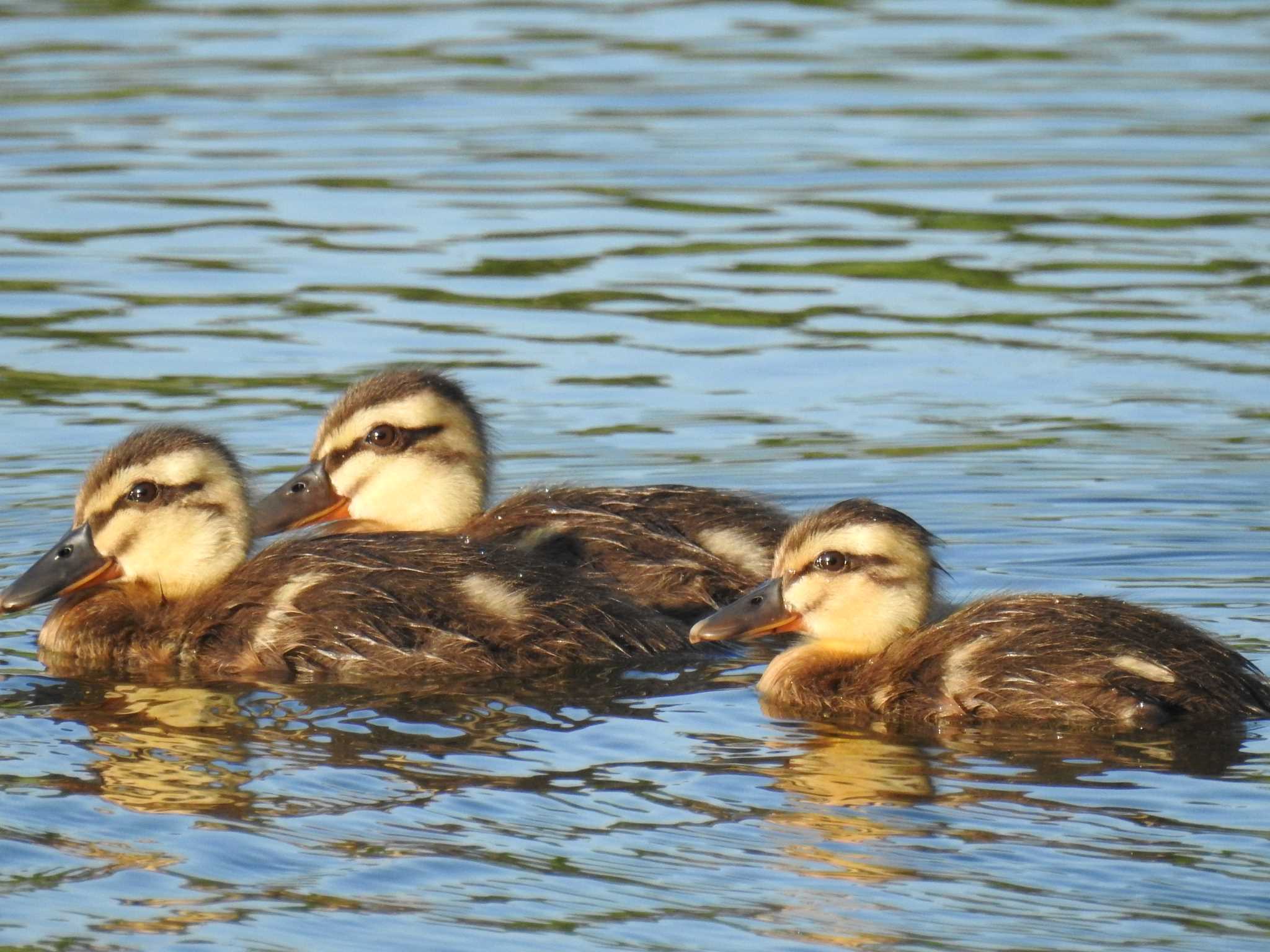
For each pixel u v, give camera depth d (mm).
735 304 20922
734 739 11516
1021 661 11836
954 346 19922
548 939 8984
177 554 13945
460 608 13023
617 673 12883
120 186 23938
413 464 15719
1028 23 30859
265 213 23219
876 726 11789
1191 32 30297
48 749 11320
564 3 32094
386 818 10266
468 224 23031
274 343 19906
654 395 18812
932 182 24312
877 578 12875
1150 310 20734
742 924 9102
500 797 10516
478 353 19656
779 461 17203
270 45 29516
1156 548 15188
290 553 13602
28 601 13789
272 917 9227
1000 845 9836
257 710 12070
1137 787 10555
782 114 26688
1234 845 9781
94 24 30469
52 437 17656
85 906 9336
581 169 24703
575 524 14438
